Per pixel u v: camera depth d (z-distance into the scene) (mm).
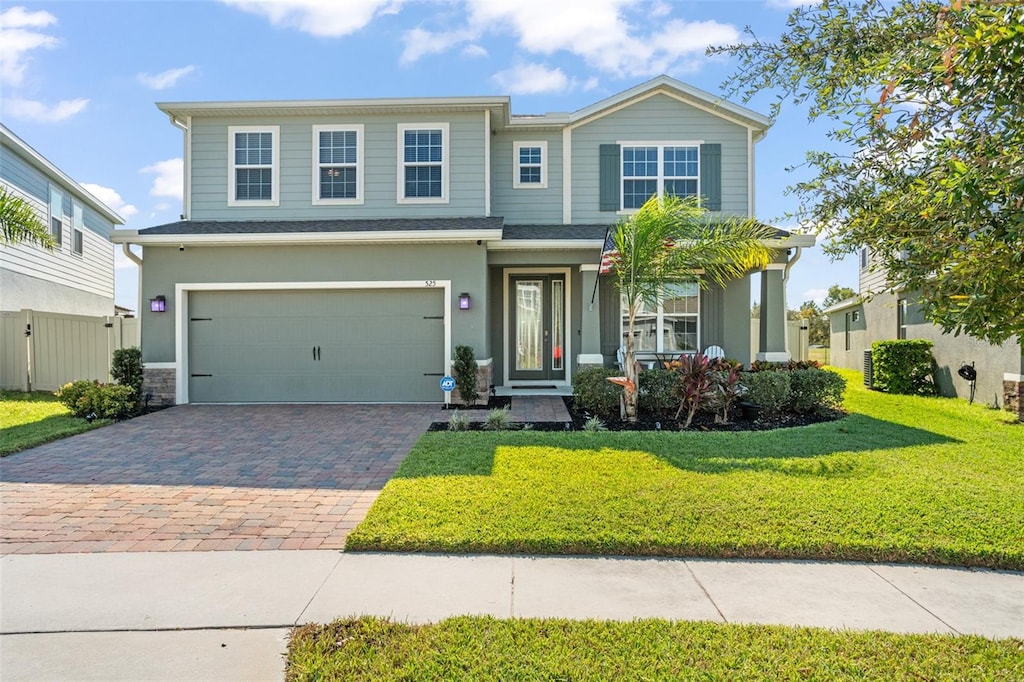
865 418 8773
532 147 12875
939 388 12180
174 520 4762
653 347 12242
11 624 3197
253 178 11992
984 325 2631
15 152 15023
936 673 2668
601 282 12281
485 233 10227
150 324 10617
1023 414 9000
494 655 2822
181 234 10312
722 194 12469
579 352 12531
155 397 10586
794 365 9977
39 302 16109
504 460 6133
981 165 2342
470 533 4242
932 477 5457
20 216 8688
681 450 6520
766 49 3756
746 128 12500
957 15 2602
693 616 3248
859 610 3318
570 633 3014
